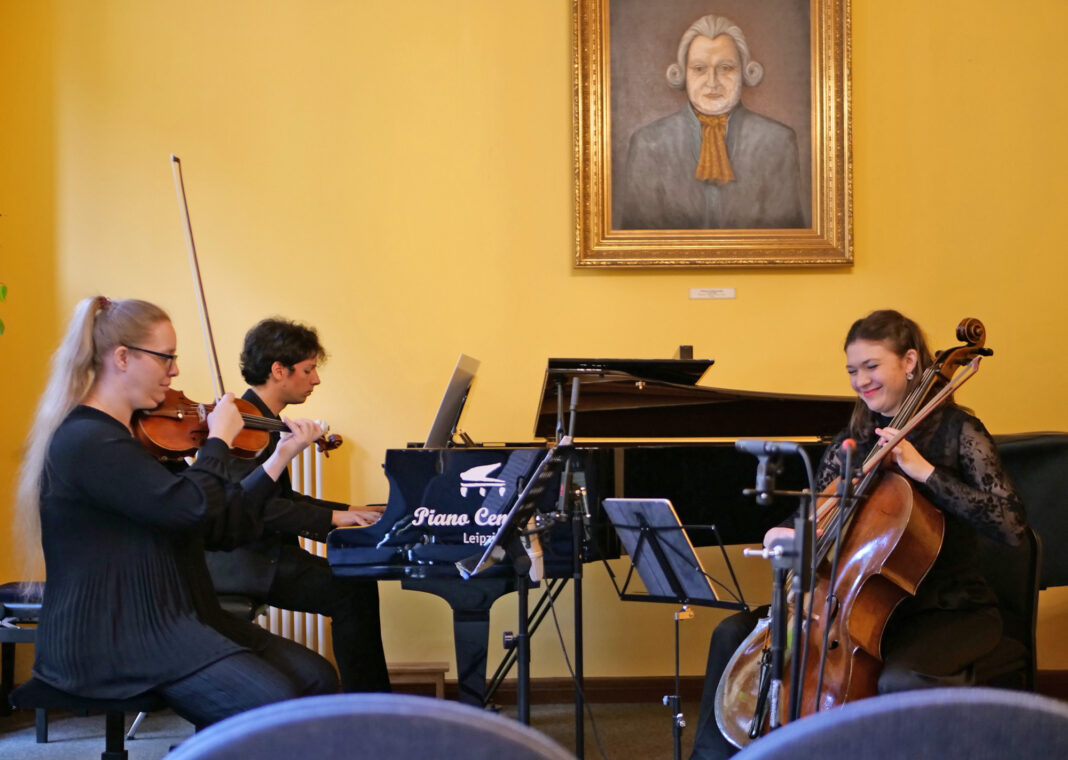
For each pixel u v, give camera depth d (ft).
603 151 13.10
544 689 13.01
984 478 7.94
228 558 10.23
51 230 13.09
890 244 13.26
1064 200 13.32
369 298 13.24
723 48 13.10
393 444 13.19
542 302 13.24
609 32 13.12
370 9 13.29
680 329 13.24
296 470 12.90
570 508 8.31
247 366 10.48
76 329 7.47
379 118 13.29
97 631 7.18
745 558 13.17
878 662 7.65
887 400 8.32
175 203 13.19
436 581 8.95
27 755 10.94
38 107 13.11
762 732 7.34
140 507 7.14
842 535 7.81
